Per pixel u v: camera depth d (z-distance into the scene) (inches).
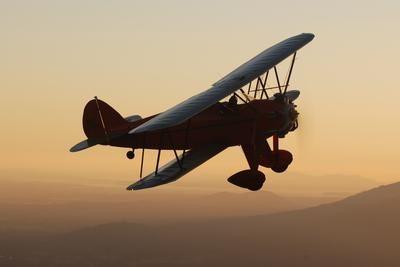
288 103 1636.3
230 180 1533.0
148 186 1448.1
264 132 1599.4
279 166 1640.0
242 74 1551.4
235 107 1587.1
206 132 1595.7
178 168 1509.6
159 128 1290.6
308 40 1752.0
